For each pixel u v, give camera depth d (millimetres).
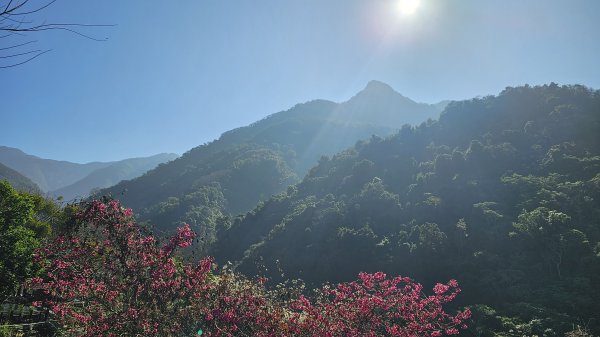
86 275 4898
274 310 5594
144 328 4555
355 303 6039
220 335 4949
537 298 27609
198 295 4977
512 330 24047
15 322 6039
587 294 26672
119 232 4809
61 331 5539
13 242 7777
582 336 21281
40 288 6188
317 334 5527
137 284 4641
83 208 4941
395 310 6016
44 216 13633
